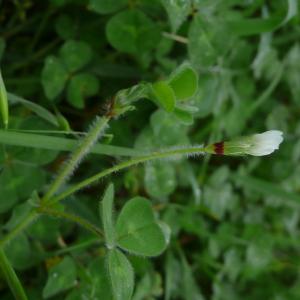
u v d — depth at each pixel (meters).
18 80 0.11
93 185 0.11
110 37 0.10
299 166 0.14
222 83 0.12
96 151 0.08
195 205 0.13
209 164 0.13
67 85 0.11
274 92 0.14
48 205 0.08
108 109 0.07
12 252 0.09
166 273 0.12
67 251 0.10
